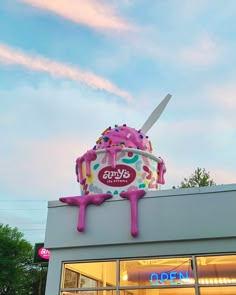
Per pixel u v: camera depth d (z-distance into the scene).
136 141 6.89
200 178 16.08
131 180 6.38
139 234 5.50
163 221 5.46
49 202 6.26
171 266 5.30
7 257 27.94
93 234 5.76
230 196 5.33
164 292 5.20
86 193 6.46
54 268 5.77
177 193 5.58
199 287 5.05
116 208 5.81
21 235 30.30
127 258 5.50
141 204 5.69
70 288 5.59
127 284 5.38
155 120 7.86
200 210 5.38
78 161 6.82
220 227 5.19
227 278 4.98
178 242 5.33
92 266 5.68
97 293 5.46
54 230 6.00
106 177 6.42
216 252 5.11
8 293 27.53
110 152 6.54
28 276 29.48
